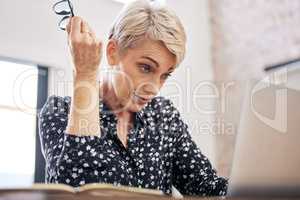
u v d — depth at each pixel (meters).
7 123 2.06
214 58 3.03
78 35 0.91
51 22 2.14
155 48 1.11
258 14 2.89
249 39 2.91
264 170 0.77
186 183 1.31
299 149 0.76
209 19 3.10
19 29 2.05
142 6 1.13
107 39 1.19
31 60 2.06
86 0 2.24
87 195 0.59
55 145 1.00
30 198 0.54
